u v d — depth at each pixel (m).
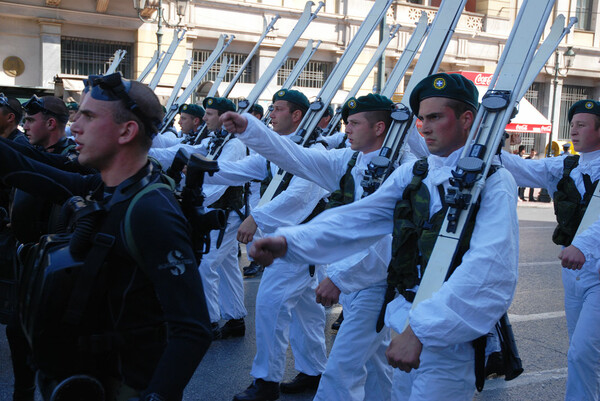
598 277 3.14
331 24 18.11
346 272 2.70
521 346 4.68
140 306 1.56
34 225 2.74
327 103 3.82
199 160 1.65
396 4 18.27
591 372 3.13
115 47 15.92
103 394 1.57
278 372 3.55
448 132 2.21
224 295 4.71
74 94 12.82
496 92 2.06
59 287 1.49
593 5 22.62
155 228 1.51
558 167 3.55
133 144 1.64
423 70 2.96
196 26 16.42
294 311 3.72
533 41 2.05
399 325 2.24
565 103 23.06
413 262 2.20
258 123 2.86
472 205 1.96
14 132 3.78
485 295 1.85
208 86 15.14
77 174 2.09
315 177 3.09
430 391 2.08
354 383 2.83
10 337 2.27
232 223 4.52
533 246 9.15
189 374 1.48
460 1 2.94
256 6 17.02
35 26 14.88
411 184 2.22
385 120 3.04
